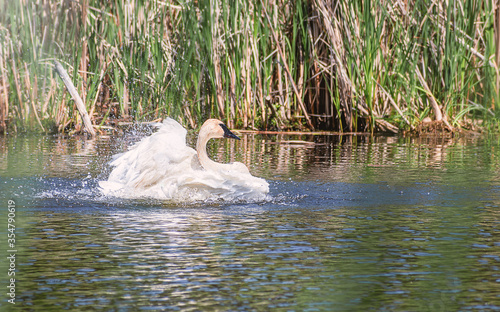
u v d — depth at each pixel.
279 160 18.34
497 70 25.22
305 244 9.60
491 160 18.56
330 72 25.41
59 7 24.28
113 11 24.75
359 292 7.66
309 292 7.64
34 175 15.21
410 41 24.47
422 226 10.75
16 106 24.62
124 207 12.01
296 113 25.95
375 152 20.17
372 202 12.71
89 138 22.83
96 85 24.97
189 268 8.48
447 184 14.66
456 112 26.16
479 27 25.81
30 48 24.05
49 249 9.26
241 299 7.41
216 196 12.92
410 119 25.38
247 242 9.68
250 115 25.47
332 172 16.27
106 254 9.03
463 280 8.09
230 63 24.95
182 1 24.22
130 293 7.59
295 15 24.67
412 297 7.51
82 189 13.63
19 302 7.32
